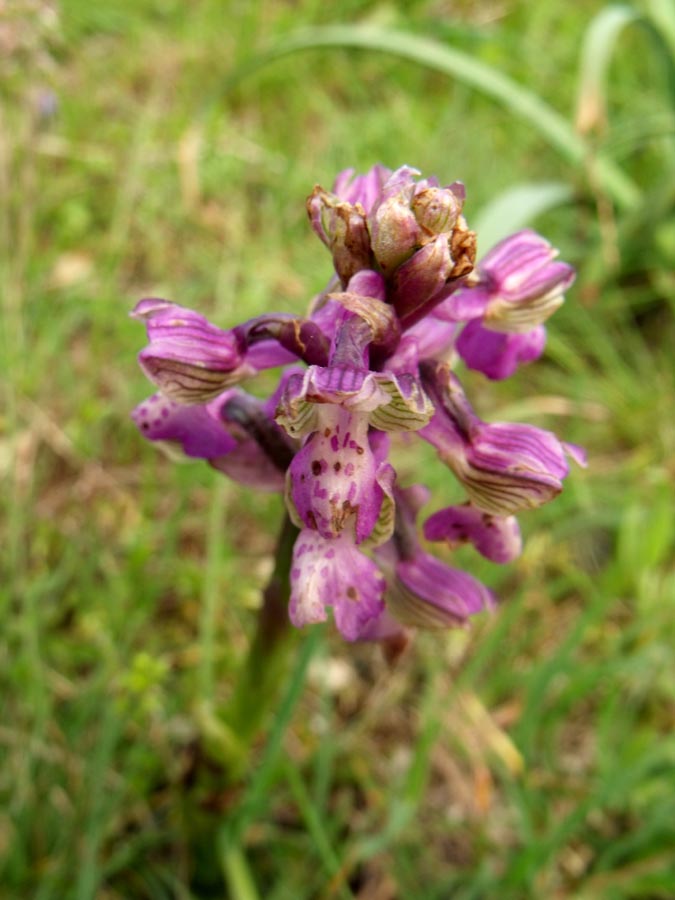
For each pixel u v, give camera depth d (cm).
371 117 20
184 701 13
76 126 19
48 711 12
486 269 8
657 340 18
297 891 12
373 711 13
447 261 7
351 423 7
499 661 14
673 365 17
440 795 13
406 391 7
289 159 18
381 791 13
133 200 18
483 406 16
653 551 14
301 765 13
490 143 20
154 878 12
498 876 12
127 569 13
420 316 7
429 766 13
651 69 22
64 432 15
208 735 10
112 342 16
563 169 20
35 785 11
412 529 8
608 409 16
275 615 9
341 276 7
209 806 11
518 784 12
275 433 8
